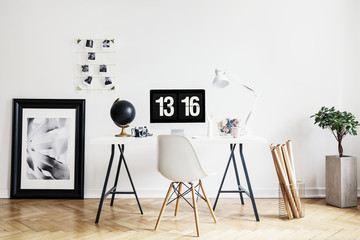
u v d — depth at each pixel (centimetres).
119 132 321
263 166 322
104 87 322
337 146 323
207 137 265
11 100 321
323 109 296
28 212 268
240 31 324
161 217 242
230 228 229
